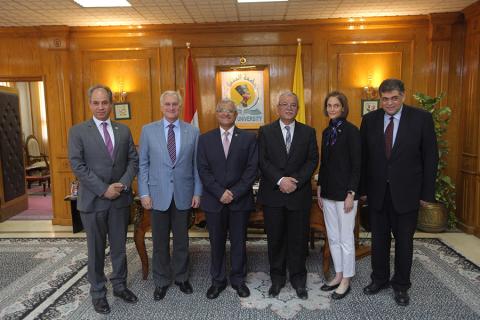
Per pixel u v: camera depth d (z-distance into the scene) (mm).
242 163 2746
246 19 4750
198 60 5012
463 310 2633
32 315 2668
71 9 4219
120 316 2617
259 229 4602
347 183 2721
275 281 2914
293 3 4125
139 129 5117
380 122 2682
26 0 3881
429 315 2572
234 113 2740
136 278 3250
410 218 2639
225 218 2811
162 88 5051
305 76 4941
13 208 5781
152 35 4988
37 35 4984
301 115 4816
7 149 5672
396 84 2523
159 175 2768
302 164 2752
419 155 2617
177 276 2955
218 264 2865
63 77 5004
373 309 2658
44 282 3227
